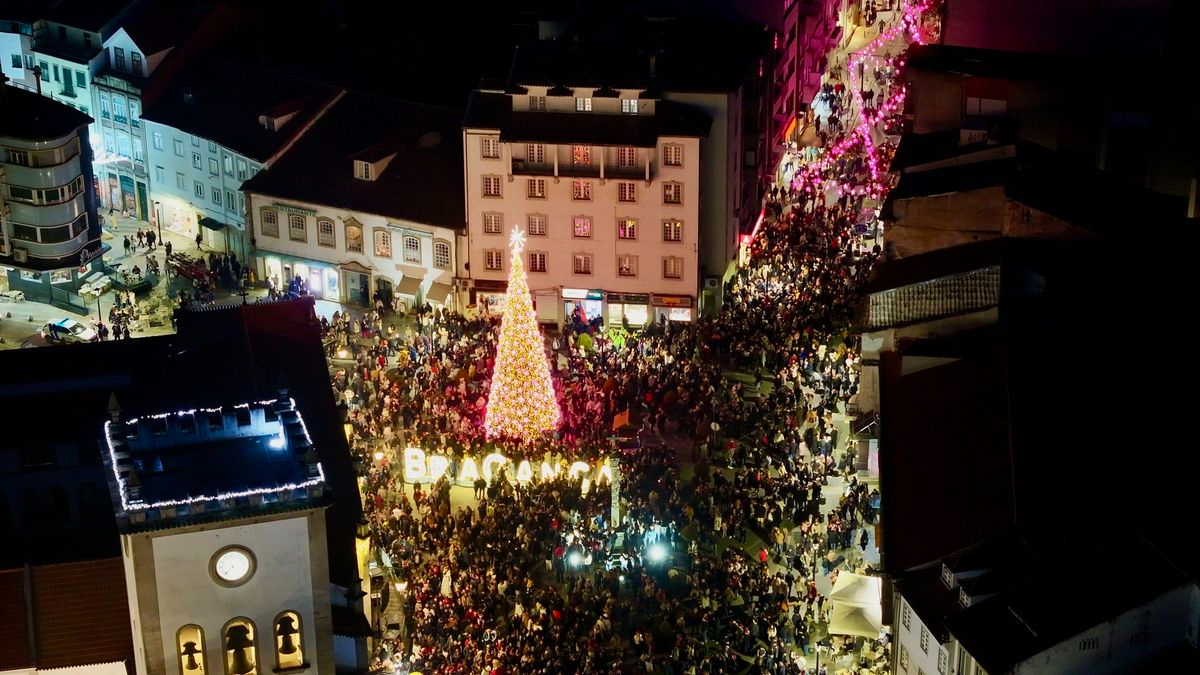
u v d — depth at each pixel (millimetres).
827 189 143750
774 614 93000
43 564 80500
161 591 75750
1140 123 110812
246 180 143750
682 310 132500
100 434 90938
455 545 98812
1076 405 86562
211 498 75125
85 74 154875
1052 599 73750
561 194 131375
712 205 132125
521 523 101625
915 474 87188
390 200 136750
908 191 105125
